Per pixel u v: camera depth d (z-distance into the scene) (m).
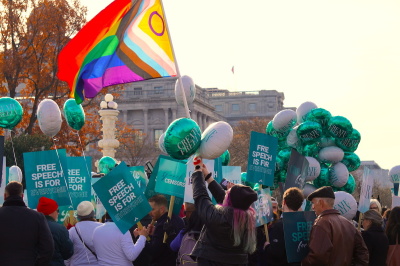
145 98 125.62
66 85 44.03
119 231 9.72
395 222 11.14
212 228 7.65
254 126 83.06
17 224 9.19
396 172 19.11
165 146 9.18
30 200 11.23
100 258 9.77
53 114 12.83
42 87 42.69
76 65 11.98
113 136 32.47
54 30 42.12
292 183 11.03
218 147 9.25
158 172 10.39
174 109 125.62
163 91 126.19
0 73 42.19
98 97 46.38
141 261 10.23
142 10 12.01
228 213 7.62
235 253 7.71
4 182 11.25
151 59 12.02
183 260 9.30
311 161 14.55
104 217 12.62
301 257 9.21
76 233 10.41
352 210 11.77
